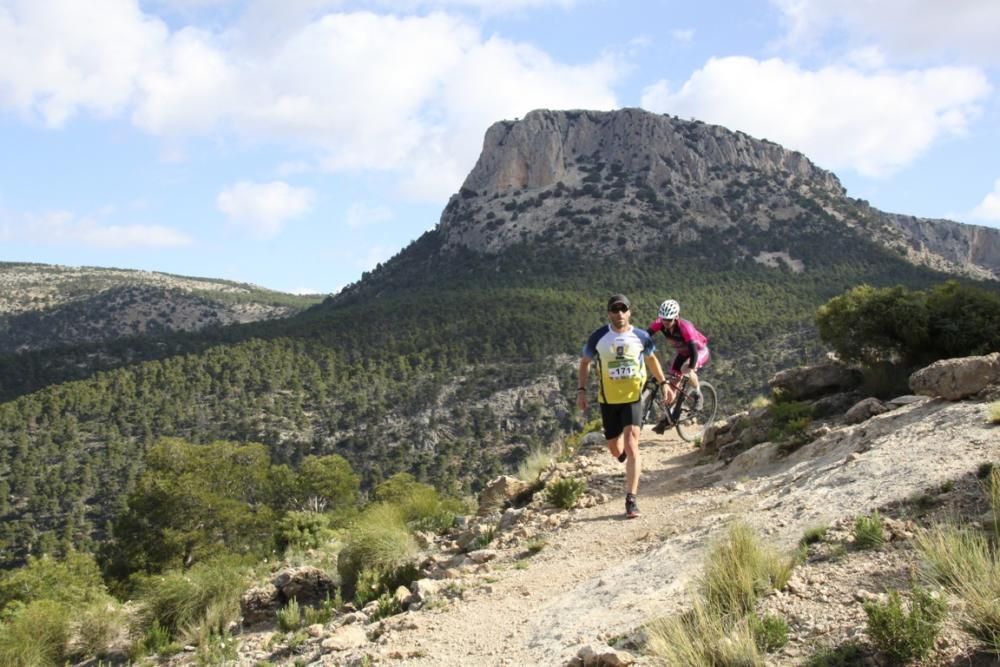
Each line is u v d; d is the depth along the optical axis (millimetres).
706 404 10555
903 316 11438
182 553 38938
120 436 97062
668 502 8117
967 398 7527
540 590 6113
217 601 9648
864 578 4121
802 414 10086
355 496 57469
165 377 111562
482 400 101188
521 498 11094
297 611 8289
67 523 75125
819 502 5820
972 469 5227
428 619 6012
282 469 54281
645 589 5098
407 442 94250
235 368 115250
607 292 145625
